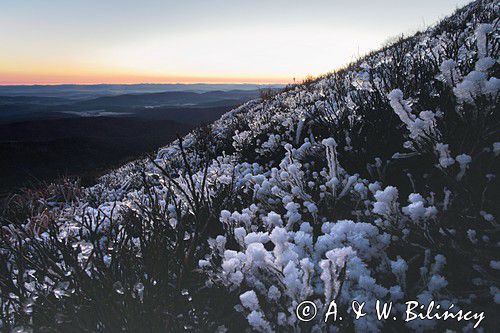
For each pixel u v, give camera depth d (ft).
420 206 4.99
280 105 31.94
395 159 8.29
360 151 9.08
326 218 7.48
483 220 5.37
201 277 6.12
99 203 21.34
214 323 5.18
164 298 5.29
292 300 4.67
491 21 15.53
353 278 4.76
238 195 10.03
